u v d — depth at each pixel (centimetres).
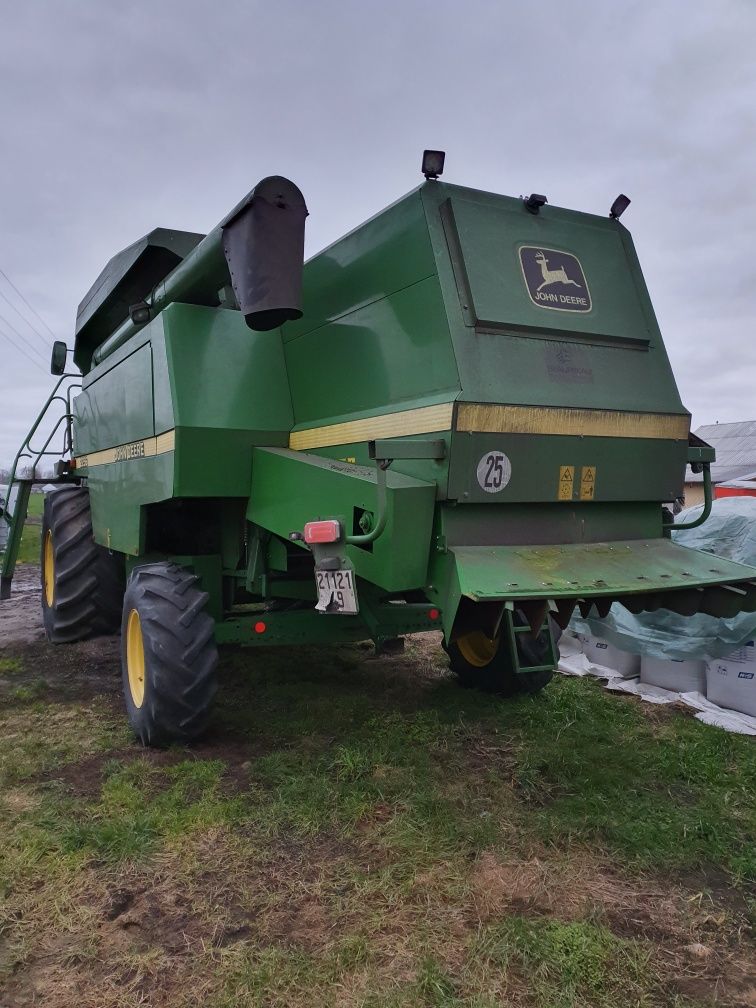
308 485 376
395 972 228
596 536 383
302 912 257
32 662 605
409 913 255
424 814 318
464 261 353
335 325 411
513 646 348
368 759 371
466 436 329
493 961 231
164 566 430
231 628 429
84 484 700
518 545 354
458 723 432
